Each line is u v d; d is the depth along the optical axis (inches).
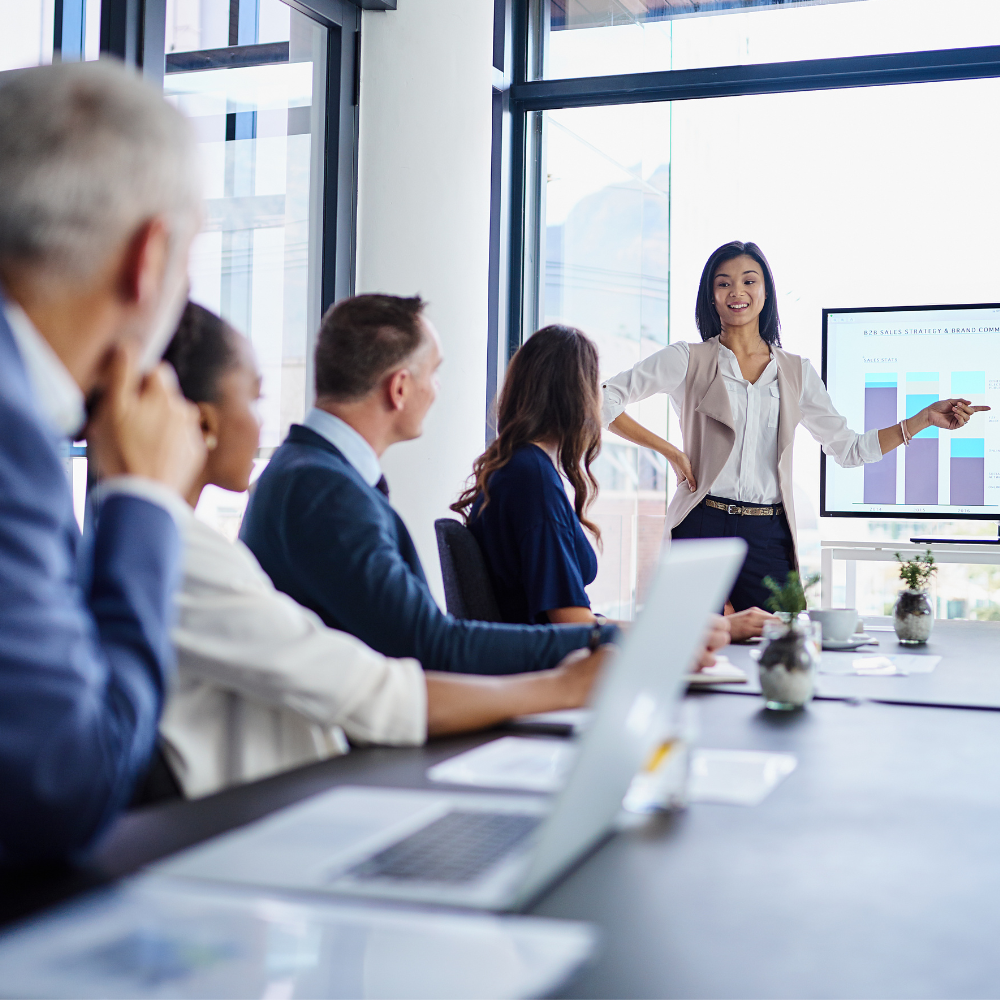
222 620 43.8
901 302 164.9
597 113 181.9
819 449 167.5
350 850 30.9
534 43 184.4
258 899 27.0
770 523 143.6
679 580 31.9
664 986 23.2
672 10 176.2
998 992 23.2
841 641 86.8
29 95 29.3
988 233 161.2
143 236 30.0
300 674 44.3
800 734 50.9
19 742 26.2
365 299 64.6
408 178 148.3
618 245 181.3
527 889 27.7
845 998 22.8
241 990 21.7
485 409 158.9
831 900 28.6
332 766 42.1
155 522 32.7
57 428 30.4
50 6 106.1
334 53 149.6
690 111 175.9
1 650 26.0
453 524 88.5
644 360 149.0
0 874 29.1
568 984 23.1
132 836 32.7
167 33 118.3
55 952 23.6
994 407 161.0
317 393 64.6
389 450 149.1
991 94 160.7
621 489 177.2
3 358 27.3
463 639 57.1
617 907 27.8
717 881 30.0
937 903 28.5
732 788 40.1
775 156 170.6
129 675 29.9
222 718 46.3
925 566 92.0
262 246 139.6
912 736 50.5
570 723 50.7
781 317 167.6
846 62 165.6
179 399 34.9
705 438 144.6
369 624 56.9
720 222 173.9
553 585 86.3
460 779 39.8
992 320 160.9
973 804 38.4
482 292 153.3
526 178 184.5
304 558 57.3
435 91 148.1
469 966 23.3
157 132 29.9
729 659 79.2
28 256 29.0
